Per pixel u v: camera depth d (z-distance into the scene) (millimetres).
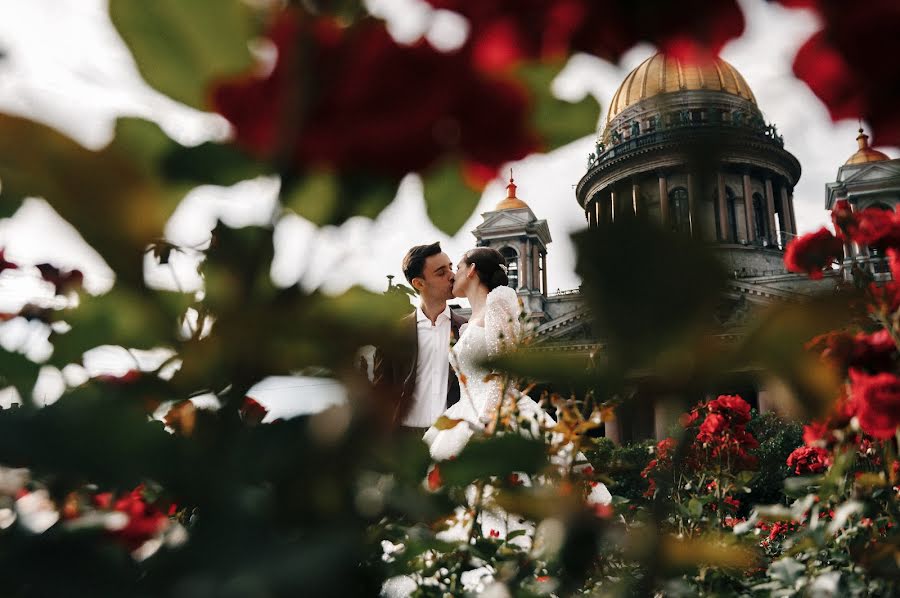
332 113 439
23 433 458
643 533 571
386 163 457
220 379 508
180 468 478
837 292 388
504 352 402
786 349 376
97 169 427
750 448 4332
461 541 1248
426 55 440
